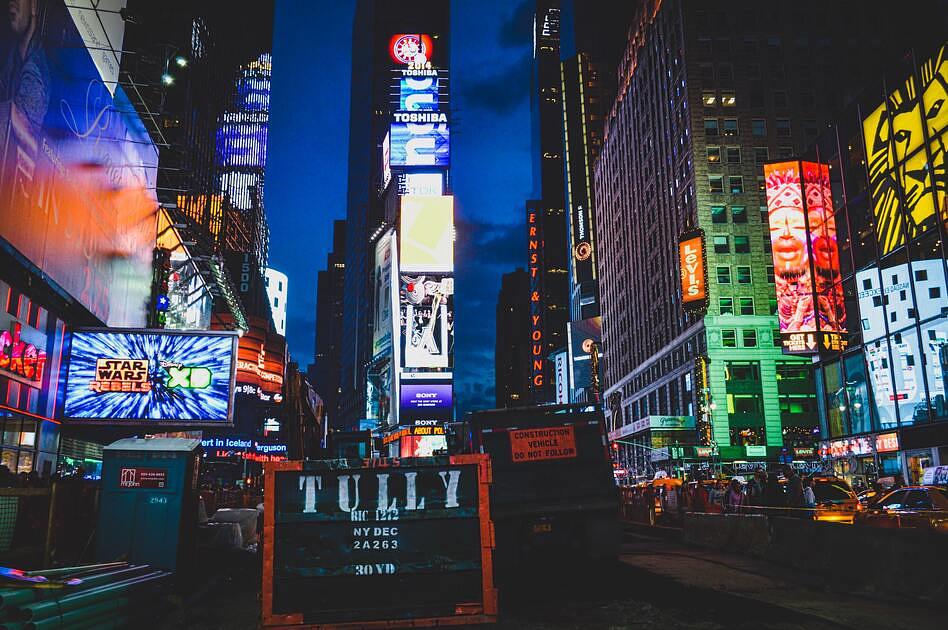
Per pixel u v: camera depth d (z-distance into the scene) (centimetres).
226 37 7894
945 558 986
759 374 7144
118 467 1136
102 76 2939
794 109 7725
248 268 9694
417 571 770
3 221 2109
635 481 7781
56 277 2531
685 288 7319
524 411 1333
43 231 2402
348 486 783
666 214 8550
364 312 17438
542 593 1105
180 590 1105
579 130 18812
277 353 9738
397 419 13438
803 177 4931
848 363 4569
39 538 1032
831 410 4756
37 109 2330
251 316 9556
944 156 3662
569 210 18312
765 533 1608
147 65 3991
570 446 1311
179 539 1123
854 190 4534
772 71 7806
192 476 1163
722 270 7356
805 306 4778
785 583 1204
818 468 5325
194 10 5544
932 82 3753
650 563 1523
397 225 14338
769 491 2027
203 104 6134
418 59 19500
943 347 3650
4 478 1611
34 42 2291
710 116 7688
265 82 11594
